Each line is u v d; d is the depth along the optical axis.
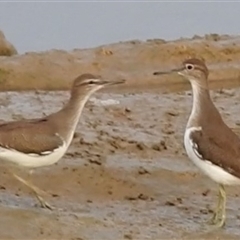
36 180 17.44
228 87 30.16
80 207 16.17
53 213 15.37
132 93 27.91
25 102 25.61
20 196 16.58
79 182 17.56
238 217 16.17
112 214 15.86
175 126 22.77
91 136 20.92
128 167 18.56
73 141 20.33
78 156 19.09
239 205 16.91
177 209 16.44
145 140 21.00
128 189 17.45
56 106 25.25
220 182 15.42
